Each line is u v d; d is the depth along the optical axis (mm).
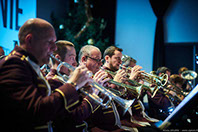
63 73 2094
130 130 2377
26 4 5176
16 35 4785
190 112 2078
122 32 7535
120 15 7586
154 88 2959
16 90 1334
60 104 1444
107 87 2441
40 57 1600
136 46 7438
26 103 1323
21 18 4969
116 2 7641
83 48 2719
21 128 1445
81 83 1581
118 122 2430
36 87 1536
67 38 6043
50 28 1623
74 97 1514
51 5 6352
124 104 2244
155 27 7352
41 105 1349
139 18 7484
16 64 1425
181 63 7410
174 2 7328
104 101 2379
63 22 6387
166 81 2965
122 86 2484
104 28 6961
